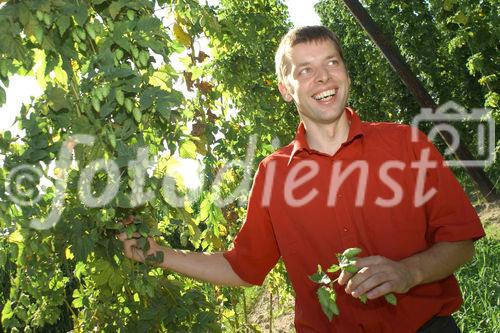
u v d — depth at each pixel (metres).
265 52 5.96
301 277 2.16
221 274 2.33
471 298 4.64
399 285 1.76
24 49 2.00
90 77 2.05
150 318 2.34
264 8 6.15
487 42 7.43
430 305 2.04
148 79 2.15
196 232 2.55
